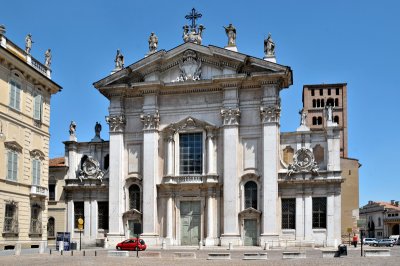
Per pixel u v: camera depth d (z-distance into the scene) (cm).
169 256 4119
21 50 4850
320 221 5559
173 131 5922
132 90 6091
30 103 4928
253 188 5684
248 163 5712
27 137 4844
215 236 5672
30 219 4834
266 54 5891
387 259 3700
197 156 5869
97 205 6231
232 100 5756
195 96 5953
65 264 3278
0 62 4422
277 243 5434
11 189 4531
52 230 6312
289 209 5653
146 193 5850
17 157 4653
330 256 4025
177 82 5925
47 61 5331
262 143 5669
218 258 3853
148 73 6075
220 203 5731
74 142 6419
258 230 5556
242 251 4988
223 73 5834
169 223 5772
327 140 5666
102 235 6162
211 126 5794
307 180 5575
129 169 6066
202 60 5962
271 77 5659
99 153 6375
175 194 5844
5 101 4494
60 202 6344
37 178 4984
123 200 6003
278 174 5659
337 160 5612
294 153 5738
